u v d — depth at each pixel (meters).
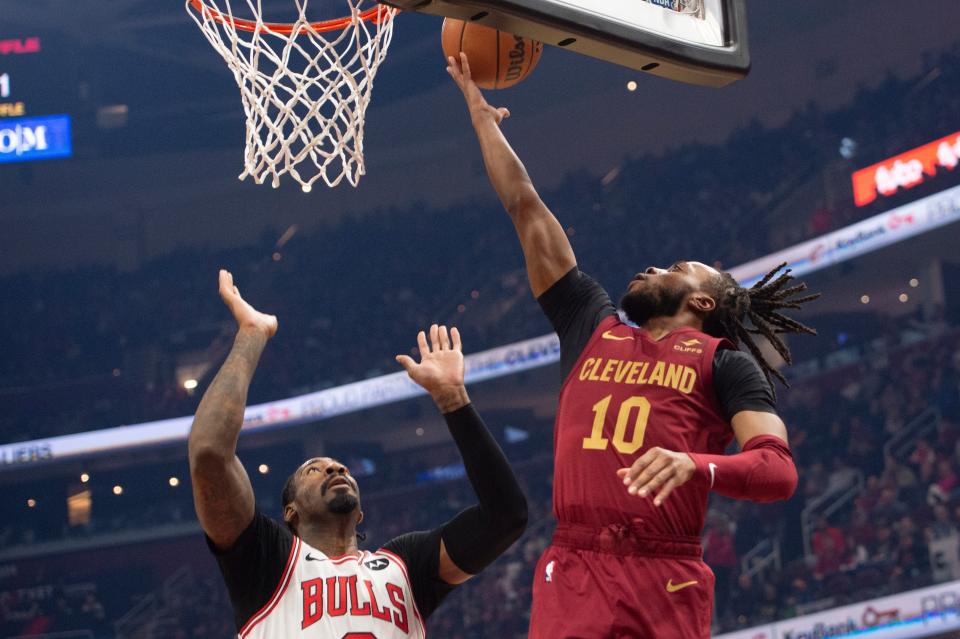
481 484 2.83
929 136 15.05
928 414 13.46
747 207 17.23
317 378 19.39
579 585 2.27
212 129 22.22
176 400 19.84
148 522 19.28
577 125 19.83
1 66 21.88
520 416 18.92
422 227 20.59
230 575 2.72
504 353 17.62
